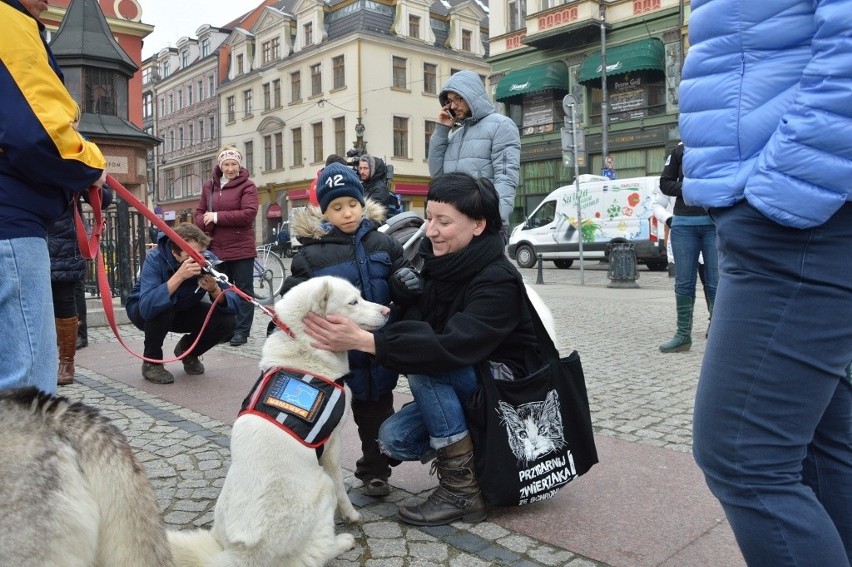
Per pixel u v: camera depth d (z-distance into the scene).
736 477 1.76
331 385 2.66
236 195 7.45
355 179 3.38
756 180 1.67
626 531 2.93
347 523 3.02
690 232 6.74
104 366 6.43
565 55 30.34
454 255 3.05
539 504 3.24
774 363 1.71
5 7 2.25
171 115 62.03
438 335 2.89
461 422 3.05
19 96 2.23
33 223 2.41
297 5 46.28
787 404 1.71
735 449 1.76
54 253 5.45
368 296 3.34
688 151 1.92
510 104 32.69
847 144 1.55
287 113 47.50
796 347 1.69
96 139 11.74
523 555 2.74
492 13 33.19
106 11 23.42
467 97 5.10
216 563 2.29
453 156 5.31
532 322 3.18
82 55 11.82
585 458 3.20
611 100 28.95
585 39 29.36
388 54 43.09
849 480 2.00
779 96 1.73
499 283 3.04
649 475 3.58
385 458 3.41
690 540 2.83
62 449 1.74
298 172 47.03
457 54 46.44
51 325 2.51
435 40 45.66
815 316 1.67
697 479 3.51
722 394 1.78
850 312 1.67
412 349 2.82
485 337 2.95
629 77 28.28
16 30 2.24
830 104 1.54
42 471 1.69
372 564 2.68
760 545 1.74
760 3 1.74
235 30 51.91
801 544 1.70
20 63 2.23
